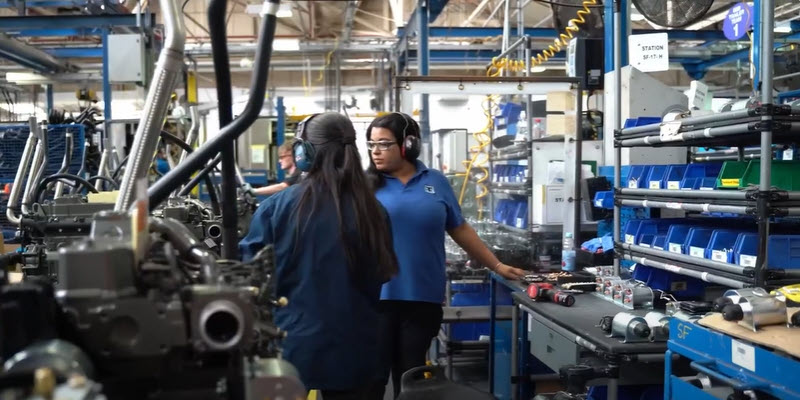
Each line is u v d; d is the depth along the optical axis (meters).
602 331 2.07
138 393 0.75
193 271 0.91
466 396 1.49
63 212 2.01
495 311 3.37
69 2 5.54
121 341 0.71
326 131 1.64
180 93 7.10
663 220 2.58
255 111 0.98
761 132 1.78
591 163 3.52
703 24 6.35
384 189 2.48
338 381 1.57
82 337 0.70
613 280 2.54
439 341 4.06
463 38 7.14
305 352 1.55
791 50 4.07
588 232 3.55
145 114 0.98
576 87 3.28
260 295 0.97
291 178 2.71
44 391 0.57
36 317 0.70
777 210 1.79
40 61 7.01
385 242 1.62
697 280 2.58
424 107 5.45
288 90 9.45
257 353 0.88
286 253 1.58
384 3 7.59
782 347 1.40
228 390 0.77
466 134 5.36
